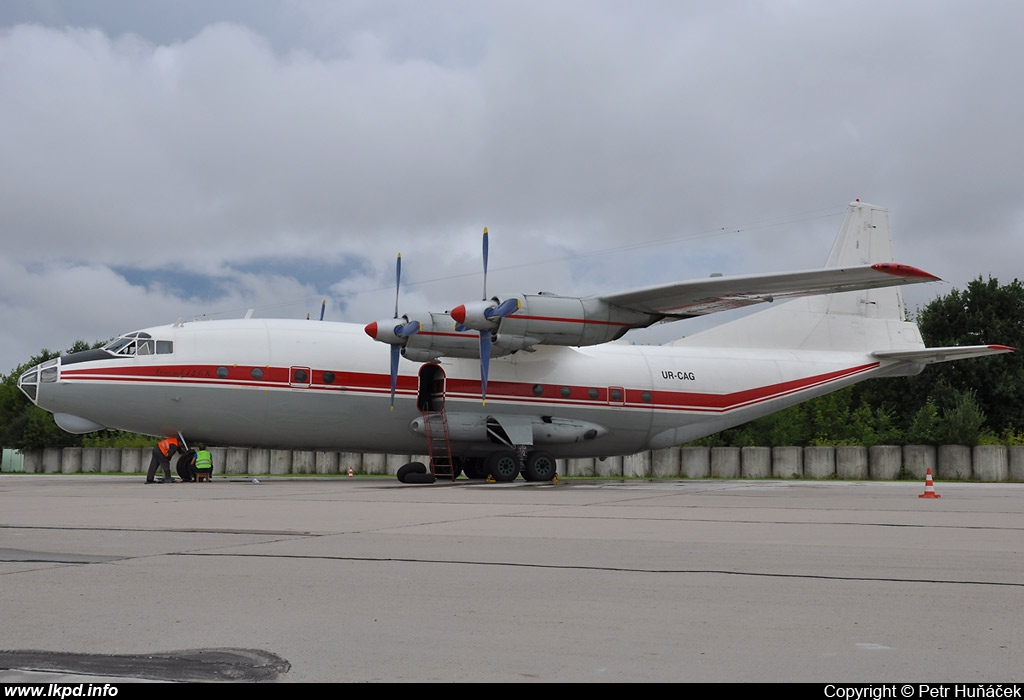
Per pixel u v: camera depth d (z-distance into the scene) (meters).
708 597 5.73
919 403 45.88
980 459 32.06
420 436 22.72
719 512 12.38
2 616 5.07
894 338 27.22
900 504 14.47
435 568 6.86
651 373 24.69
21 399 46.69
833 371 26.42
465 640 4.57
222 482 22.09
